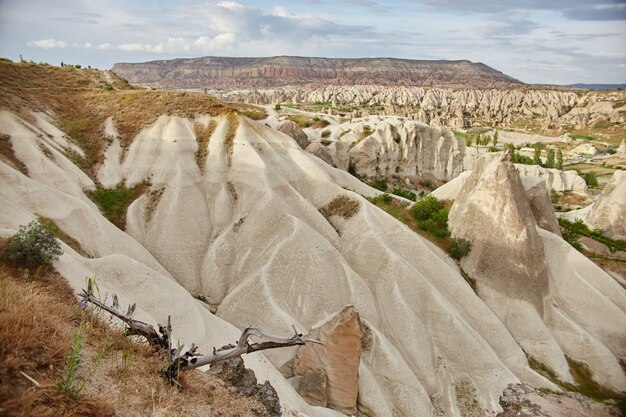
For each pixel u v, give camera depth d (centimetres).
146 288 2684
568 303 4412
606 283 4494
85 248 3325
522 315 4131
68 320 1031
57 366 795
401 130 9125
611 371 3812
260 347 970
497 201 4409
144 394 840
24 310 870
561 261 4616
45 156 4159
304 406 2355
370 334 3559
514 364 3719
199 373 1081
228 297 3784
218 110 5322
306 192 5038
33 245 1969
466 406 3366
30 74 5906
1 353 739
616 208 6181
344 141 8900
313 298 3791
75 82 6284
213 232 4488
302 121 9625
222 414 897
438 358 3675
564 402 1725
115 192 4525
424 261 4288
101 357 841
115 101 5466
